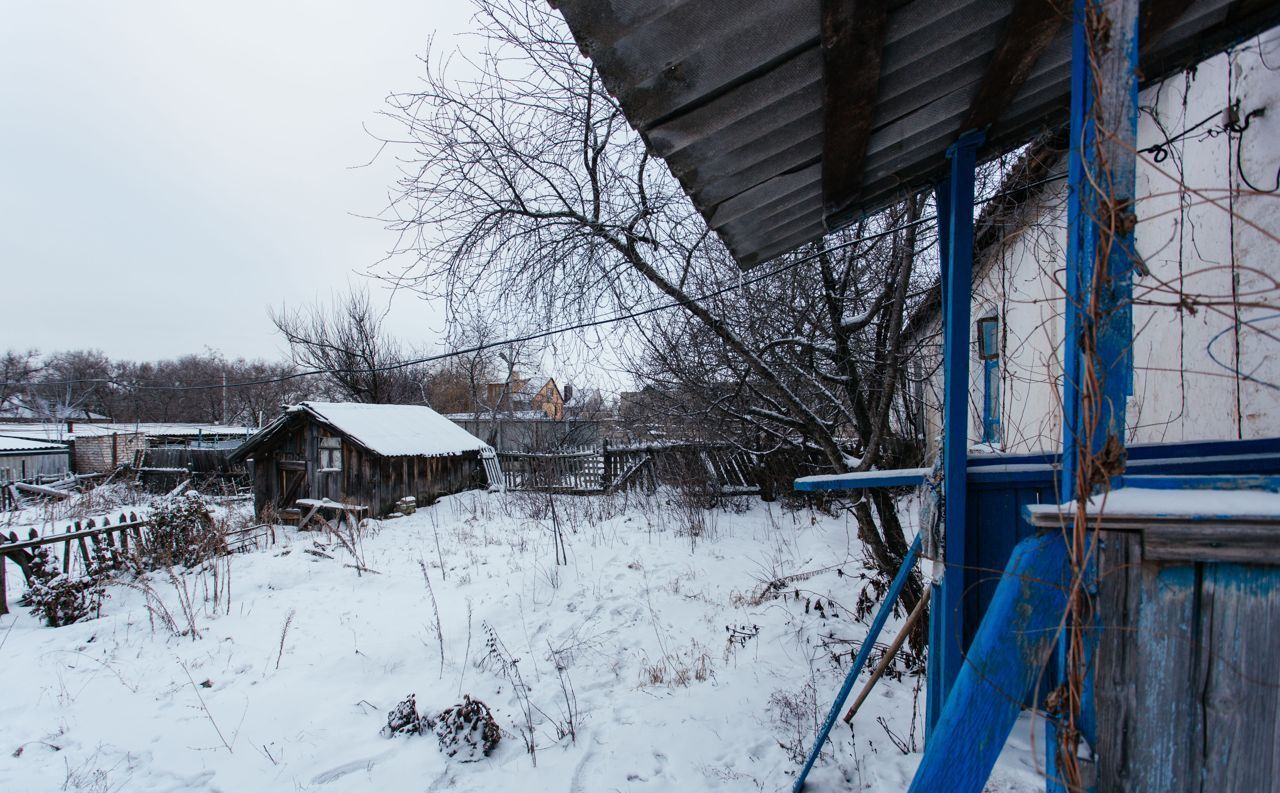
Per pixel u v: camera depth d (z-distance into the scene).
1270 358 2.43
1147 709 0.90
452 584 7.25
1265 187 2.47
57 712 4.25
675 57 1.52
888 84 1.79
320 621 6.05
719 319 5.00
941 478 2.30
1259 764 0.83
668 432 10.81
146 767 3.59
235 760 3.63
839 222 2.89
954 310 2.30
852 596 5.56
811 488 2.60
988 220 4.23
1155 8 1.59
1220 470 1.82
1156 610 0.90
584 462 14.34
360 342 20.81
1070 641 0.93
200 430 30.42
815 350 5.02
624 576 7.11
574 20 1.38
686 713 3.81
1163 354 3.26
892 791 2.81
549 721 3.91
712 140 1.93
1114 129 0.96
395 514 12.59
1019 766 2.20
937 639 2.39
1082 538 0.91
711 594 6.27
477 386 22.88
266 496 13.70
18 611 6.50
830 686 3.96
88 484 18.17
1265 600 0.83
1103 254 0.94
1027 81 1.98
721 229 2.66
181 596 6.74
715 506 10.90
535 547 8.97
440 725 3.77
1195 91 2.99
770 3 1.38
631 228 4.08
